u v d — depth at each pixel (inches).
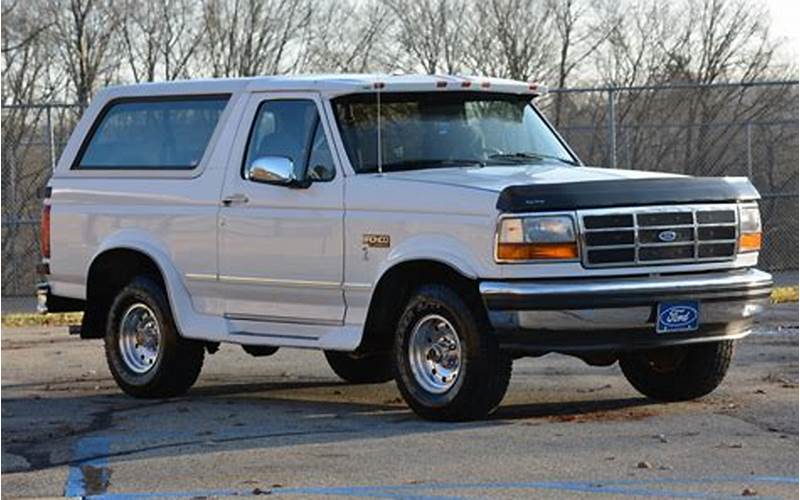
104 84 1572.3
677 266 498.6
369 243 516.4
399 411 538.0
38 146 1006.4
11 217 992.9
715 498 381.4
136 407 566.6
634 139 1066.7
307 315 541.6
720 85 986.7
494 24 1573.6
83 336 617.0
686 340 499.2
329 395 591.5
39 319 917.8
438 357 504.1
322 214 531.5
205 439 486.9
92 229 604.1
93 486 418.9
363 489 402.0
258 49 1617.9
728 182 514.9
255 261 552.7
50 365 706.8
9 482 426.6
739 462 426.0
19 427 521.0
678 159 1067.3
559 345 484.4
